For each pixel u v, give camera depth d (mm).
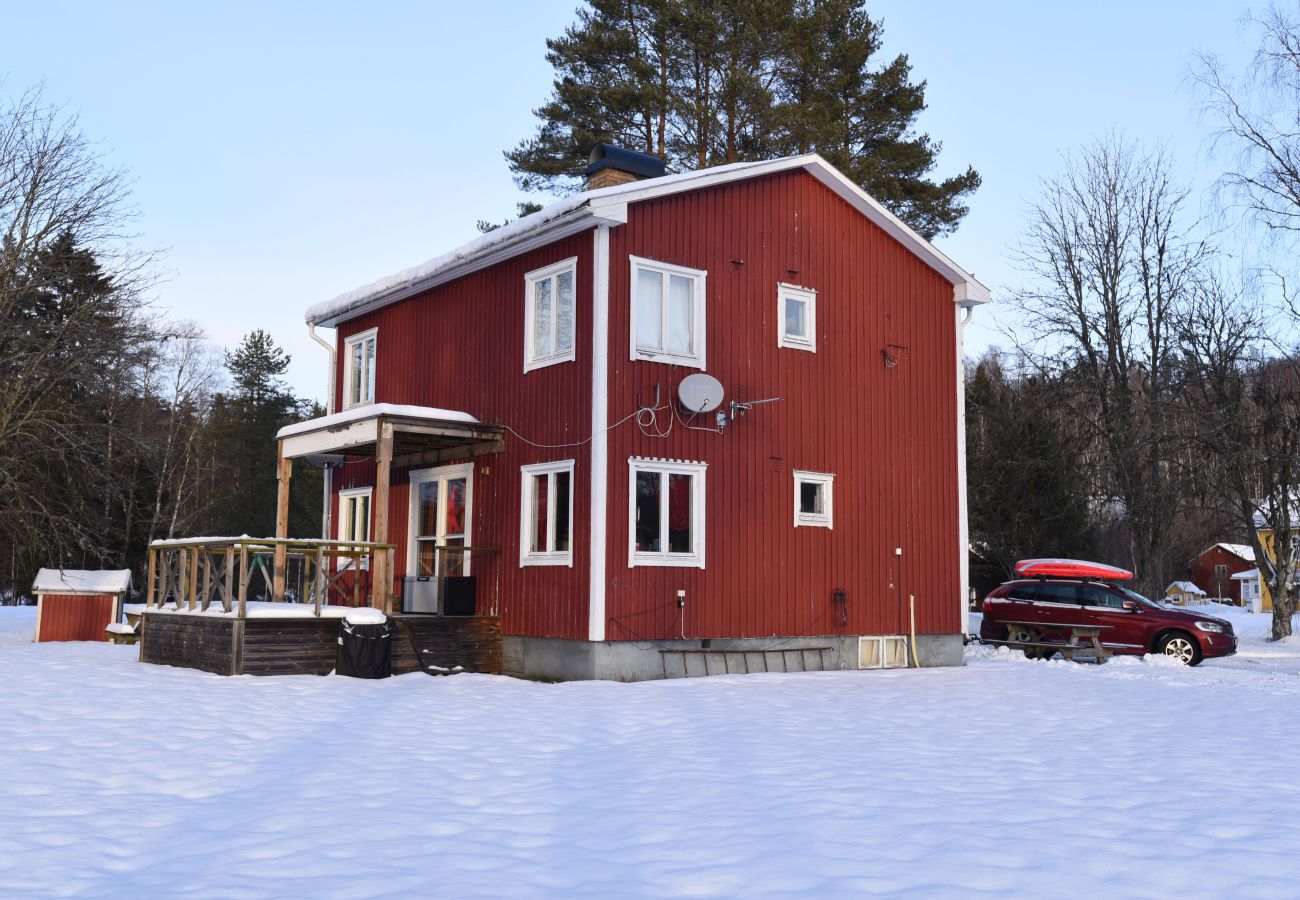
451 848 6617
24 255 26406
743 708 13055
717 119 33000
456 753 9875
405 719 11773
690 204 17688
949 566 20453
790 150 33344
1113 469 35688
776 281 18672
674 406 17156
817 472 18797
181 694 12969
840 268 19609
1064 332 36188
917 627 19812
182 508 50188
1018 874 5949
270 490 61312
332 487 23078
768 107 32625
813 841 6664
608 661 16109
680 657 16859
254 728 10922
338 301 22766
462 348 19688
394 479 21156
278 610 15594
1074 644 23094
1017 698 14414
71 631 23719
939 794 8070
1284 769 9273
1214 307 33438
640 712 12602
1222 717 12828
